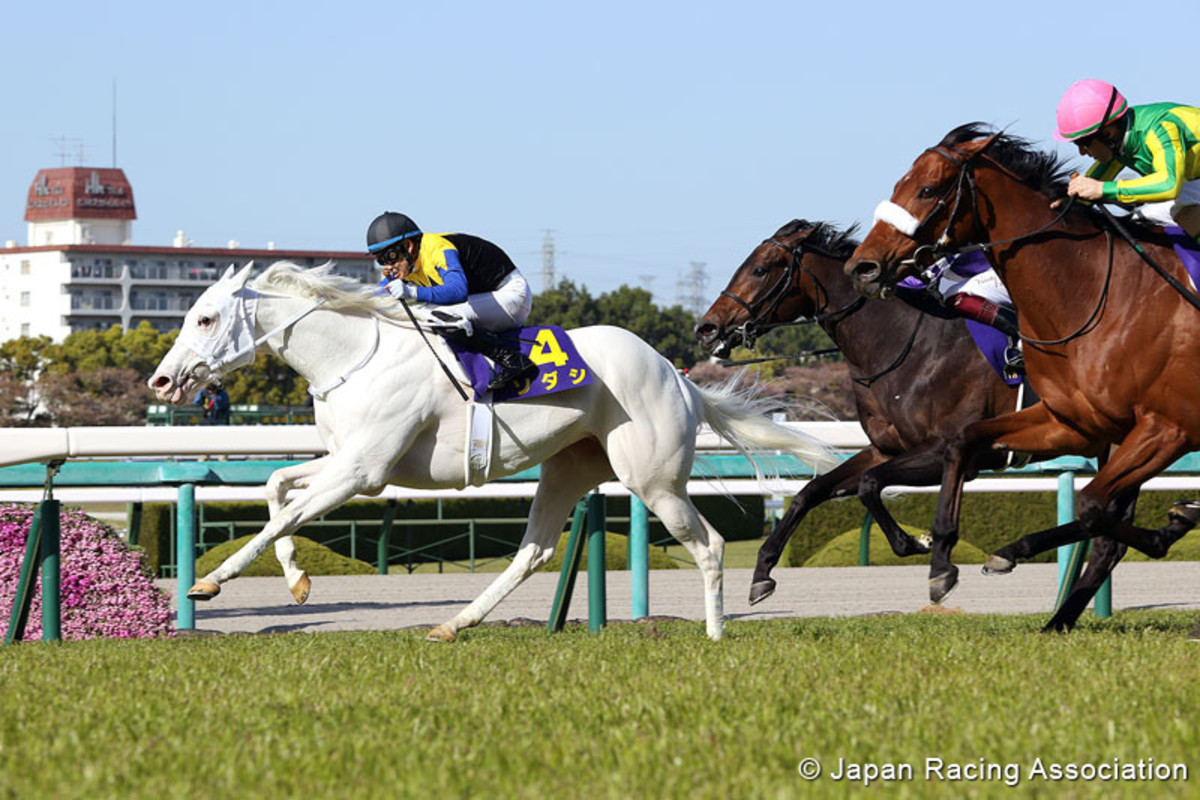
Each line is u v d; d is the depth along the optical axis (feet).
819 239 38.06
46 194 616.39
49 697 23.32
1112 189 28.02
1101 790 16.47
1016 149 29.99
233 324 32.07
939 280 34.58
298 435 42.80
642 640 32.01
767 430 36.83
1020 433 30.48
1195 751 18.20
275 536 31.22
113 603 39.34
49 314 492.95
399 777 17.51
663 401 33.94
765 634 34.78
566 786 16.94
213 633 40.32
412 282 33.09
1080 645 28.60
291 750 18.88
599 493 39.50
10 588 39.29
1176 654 26.84
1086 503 28.73
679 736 19.43
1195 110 28.43
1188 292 27.81
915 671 24.84
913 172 30.17
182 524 42.06
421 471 32.78
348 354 32.30
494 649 29.86
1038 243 29.35
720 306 38.27
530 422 32.86
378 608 47.37
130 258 496.64
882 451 36.45
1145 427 28.48
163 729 20.34
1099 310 28.73
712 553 34.58
